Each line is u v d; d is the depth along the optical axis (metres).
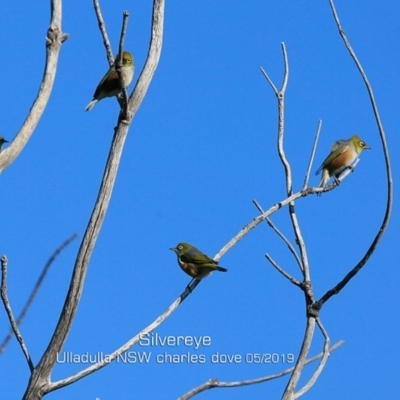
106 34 11.63
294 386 10.34
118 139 11.43
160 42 11.99
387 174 11.20
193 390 9.55
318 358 11.17
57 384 9.96
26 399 9.85
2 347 9.71
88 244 10.88
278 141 13.46
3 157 10.38
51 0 11.27
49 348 10.16
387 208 11.25
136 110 11.58
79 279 10.59
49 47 11.07
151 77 11.80
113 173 11.27
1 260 10.05
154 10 12.06
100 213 11.05
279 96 13.66
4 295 10.02
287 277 11.83
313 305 11.47
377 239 11.23
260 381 10.18
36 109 10.77
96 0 11.62
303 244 12.30
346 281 11.40
